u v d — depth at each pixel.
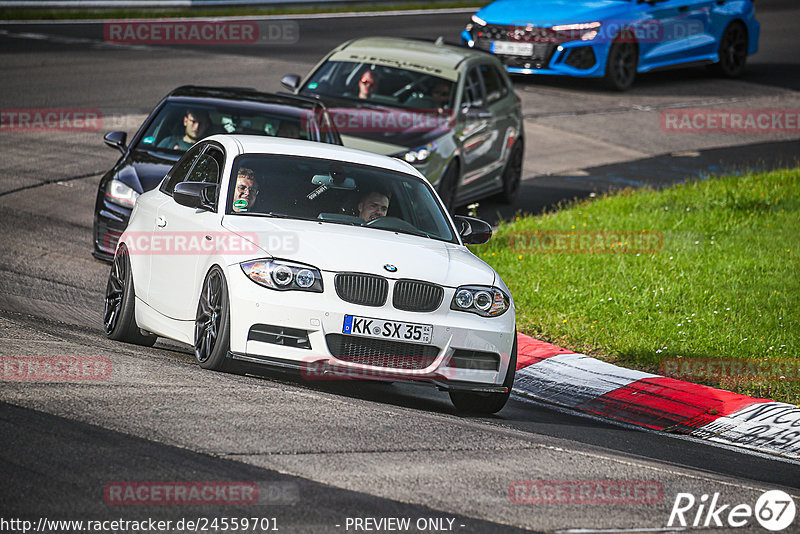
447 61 54.59
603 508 19.28
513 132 58.41
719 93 90.25
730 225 51.62
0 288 36.00
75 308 35.00
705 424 29.75
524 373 33.44
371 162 31.27
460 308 26.53
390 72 53.38
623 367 33.84
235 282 25.67
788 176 62.31
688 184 61.41
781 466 26.36
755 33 96.62
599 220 52.59
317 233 27.00
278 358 25.36
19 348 26.14
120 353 27.39
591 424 28.69
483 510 18.39
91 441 19.50
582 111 81.25
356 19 113.50
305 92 53.00
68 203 51.38
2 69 79.06
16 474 17.64
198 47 93.38
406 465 20.30
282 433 21.22
